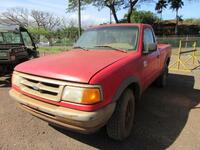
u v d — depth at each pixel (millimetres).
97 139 3533
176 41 27234
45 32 45312
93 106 2670
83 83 2689
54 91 2830
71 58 3527
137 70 3730
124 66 3285
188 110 4832
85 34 4875
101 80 2770
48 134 3676
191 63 12438
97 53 3893
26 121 4152
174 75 8953
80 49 4402
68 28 47781
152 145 3385
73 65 3090
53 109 2807
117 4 41219
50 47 30469
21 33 8516
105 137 3600
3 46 7816
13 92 3410
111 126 3266
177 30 53031
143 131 3824
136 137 3619
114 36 4395
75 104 2697
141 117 4418
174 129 3914
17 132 3725
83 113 2650
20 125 3982
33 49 8844
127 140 3521
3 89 6383
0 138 3521
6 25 8109
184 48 24906
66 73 2834
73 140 3502
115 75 3008
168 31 55500
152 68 4770
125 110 3289
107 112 2803
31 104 3023
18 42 8617
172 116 4488
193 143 3439
